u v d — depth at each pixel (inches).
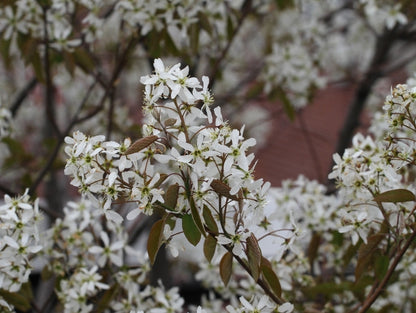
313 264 160.1
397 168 112.0
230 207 102.7
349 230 116.8
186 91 95.1
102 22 176.9
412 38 253.8
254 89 229.0
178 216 95.7
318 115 374.3
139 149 90.5
